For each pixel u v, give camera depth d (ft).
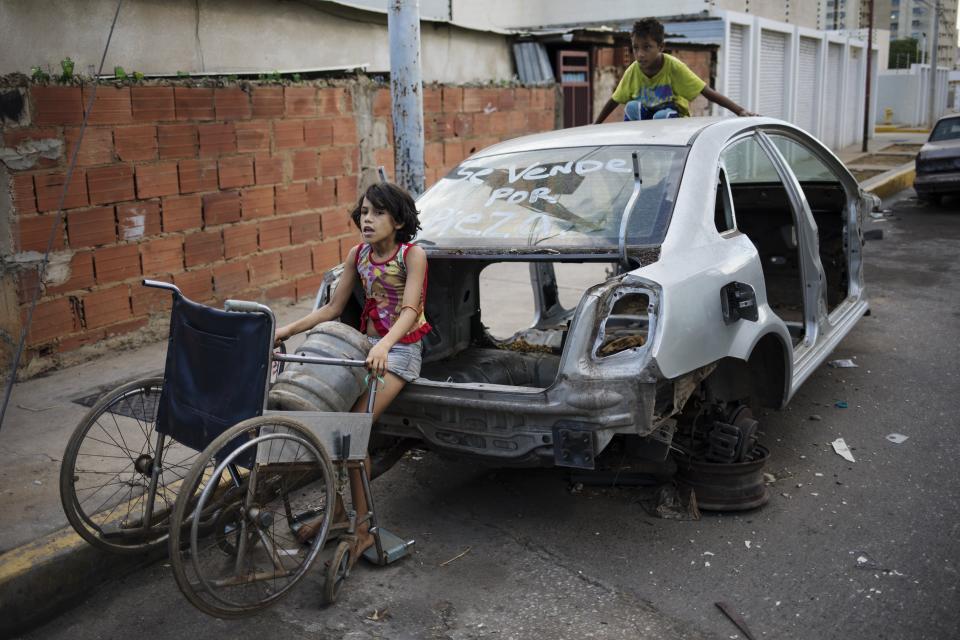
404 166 19.13
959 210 43.29
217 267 21.24
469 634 9.88
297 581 10.10
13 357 17.28
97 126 17.99
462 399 11.22
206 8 22.41
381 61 29.12
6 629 10.21
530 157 14.67
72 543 10.98
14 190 16.75
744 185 19.94
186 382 10.37
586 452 10.61
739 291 11.84
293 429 9.79
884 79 151.64
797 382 14.14
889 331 21.84
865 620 9.84
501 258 12.15
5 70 17.63
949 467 13.96
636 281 10.80
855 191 19.03
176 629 10.25
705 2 61.05
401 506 13.33
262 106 21.74
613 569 11.20
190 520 11.26
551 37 35.37
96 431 14.89
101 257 18.53
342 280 12.28
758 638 9.59
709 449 12.45
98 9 19.53
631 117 20.95
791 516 12.44
